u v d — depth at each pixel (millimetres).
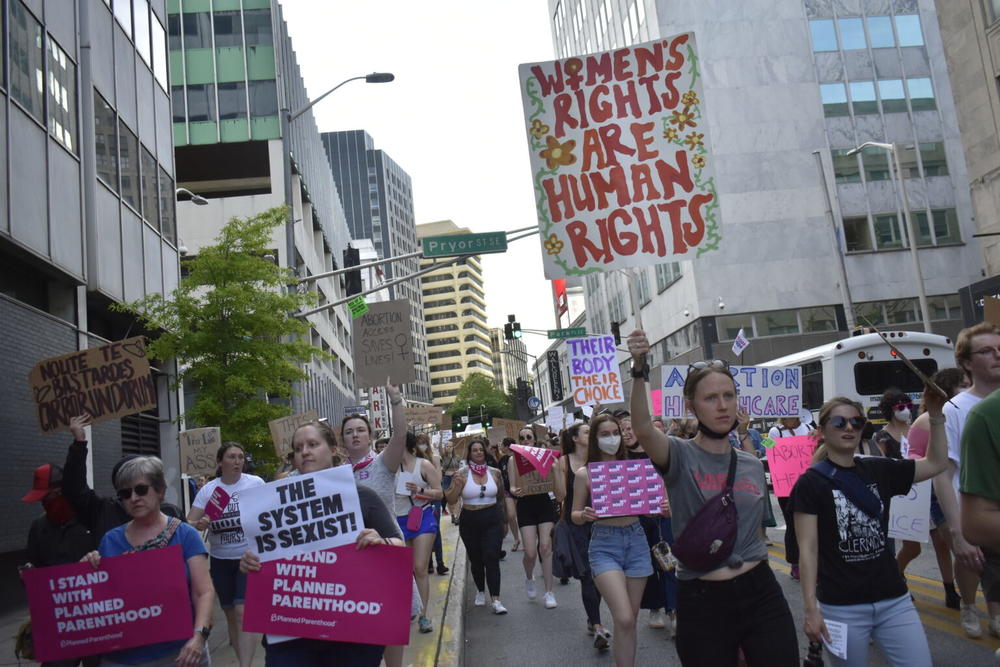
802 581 4508
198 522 7535
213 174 49188
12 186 14234
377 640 4422
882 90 47125
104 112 18953
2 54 14180
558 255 8125
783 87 46562
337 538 4535
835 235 35094
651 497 6730
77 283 17047
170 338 17125
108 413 7891
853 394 20031
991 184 26281
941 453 4723
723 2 46969
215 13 45094
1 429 13695
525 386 82062
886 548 4586
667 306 50594
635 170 8148
